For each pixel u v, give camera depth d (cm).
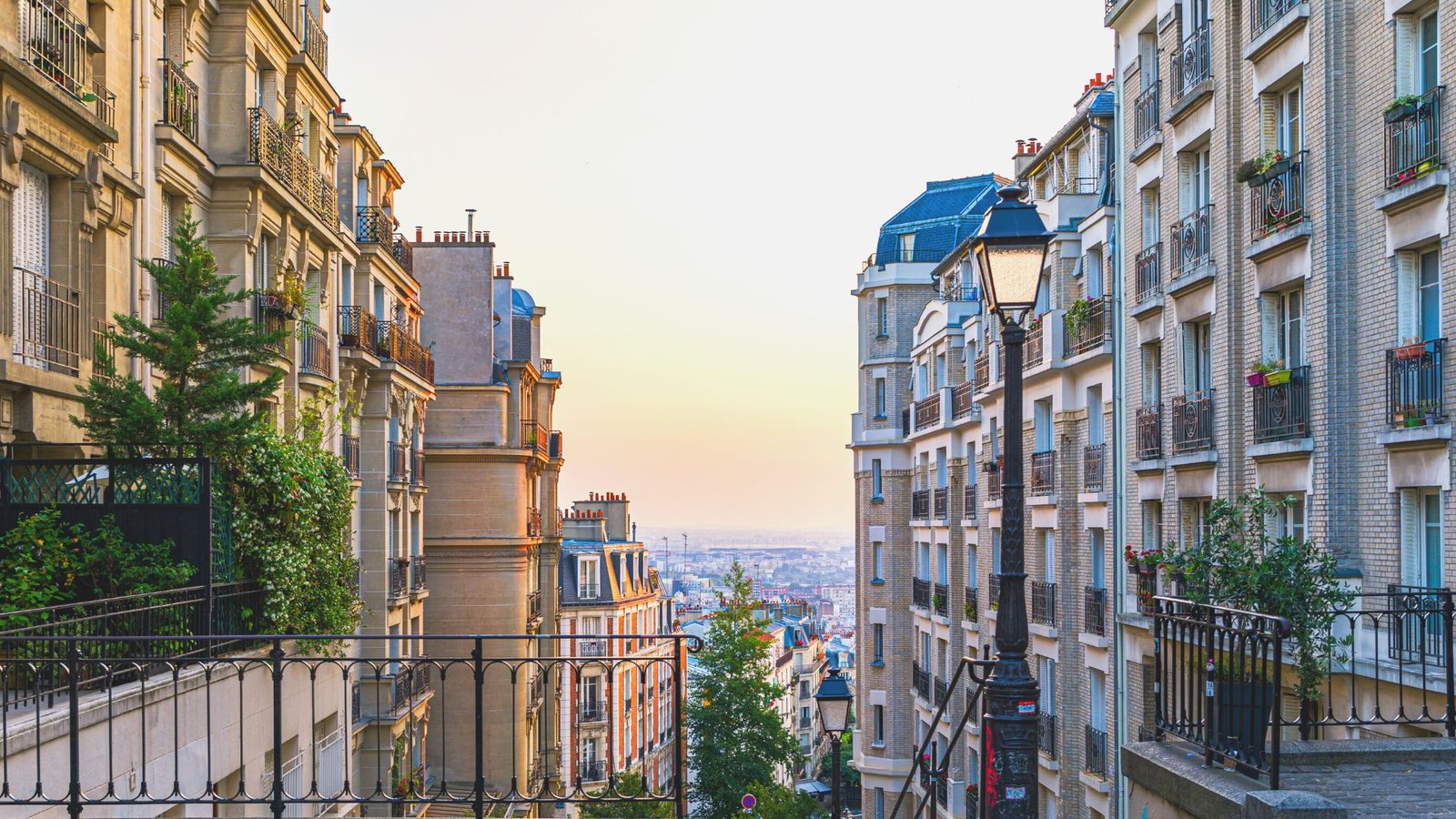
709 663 5094
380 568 3403
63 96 1639
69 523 1551
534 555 5241
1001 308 1027
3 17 1550
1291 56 2070
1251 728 924
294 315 2502
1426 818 870
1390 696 1680
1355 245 1914
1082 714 3139
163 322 1727
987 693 999
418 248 4788
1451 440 1645
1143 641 2675
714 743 4981
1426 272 1764
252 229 2342
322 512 1962
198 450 1648
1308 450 1975
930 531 4741
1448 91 1672
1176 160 2595
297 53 2634
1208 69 2423
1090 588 3058
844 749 10731
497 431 4725
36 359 1667
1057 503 3266
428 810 3550
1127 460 2864
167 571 1521
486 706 4581
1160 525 2725
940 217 5434
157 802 1109
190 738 1461
